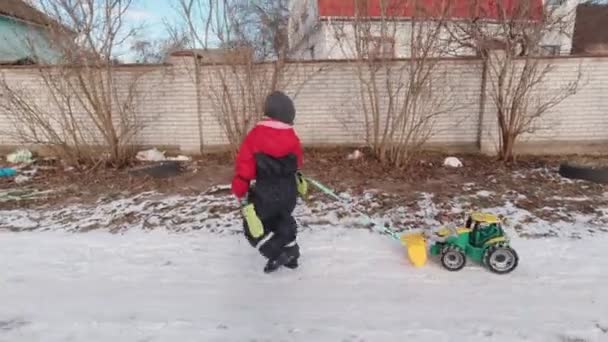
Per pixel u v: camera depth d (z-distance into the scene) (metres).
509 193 5.85
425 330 2.72
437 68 8.41
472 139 8.88
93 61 7.81
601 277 3.44
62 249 4.23
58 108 8.93
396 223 4.83
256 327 2.80
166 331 2.77
